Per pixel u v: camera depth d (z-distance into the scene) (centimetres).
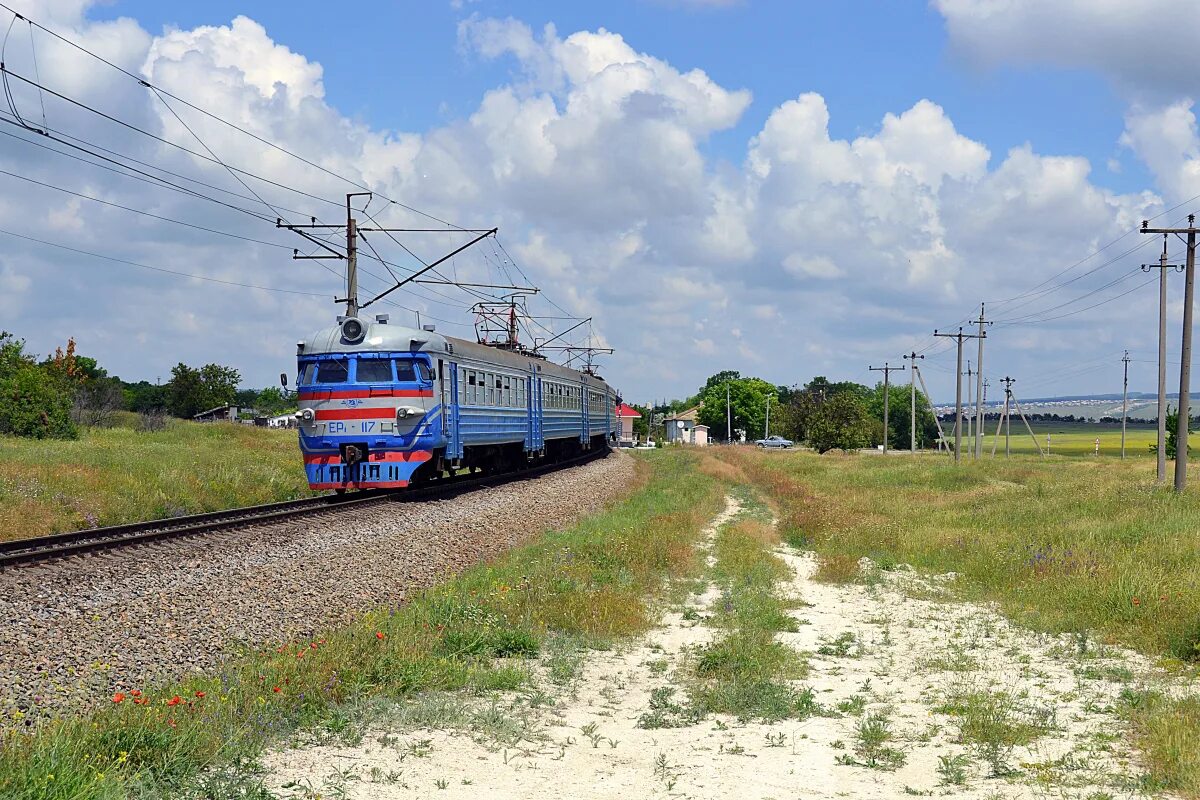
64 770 594
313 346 2386
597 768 728
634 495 3228
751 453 7538
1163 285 3809
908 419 14838
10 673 845
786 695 955
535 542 1981
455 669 970
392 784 659
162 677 877
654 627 1305
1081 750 774
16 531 1758
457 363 2664
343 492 2448
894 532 2277
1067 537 2009
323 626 1141
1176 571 1540
